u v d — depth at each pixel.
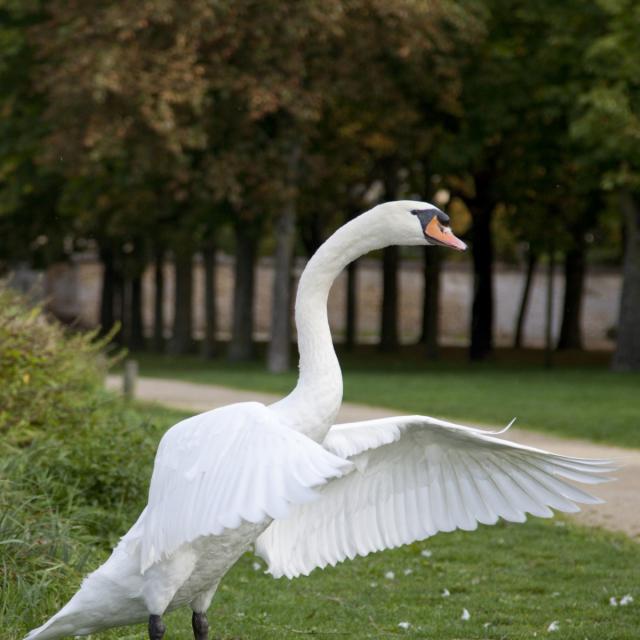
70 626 4.58
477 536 9.91
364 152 33.66
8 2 29.94
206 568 4.49
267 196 29.08
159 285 42.47
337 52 29.06
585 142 27.97
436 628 6.79
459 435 4.68
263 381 25.28
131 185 31.02
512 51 31.64
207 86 26.36
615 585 8.06
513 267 57.09
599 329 56.78
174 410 17.52
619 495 11.52
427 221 4.71
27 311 10.69
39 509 7.09
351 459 4.76
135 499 8.35
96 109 26.83
